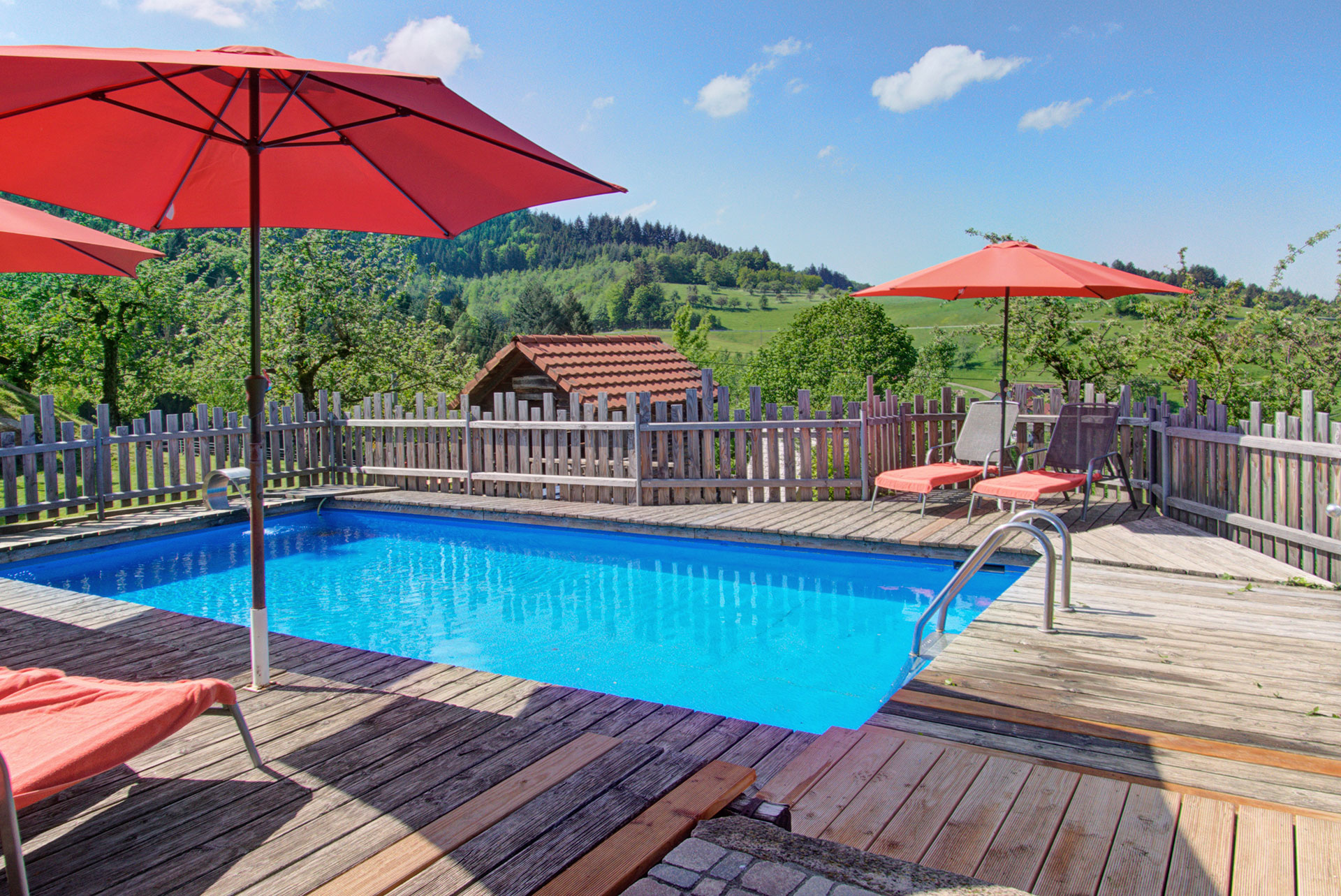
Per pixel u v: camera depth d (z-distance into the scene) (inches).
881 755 128.3
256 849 95.2
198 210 182.9
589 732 129.9
